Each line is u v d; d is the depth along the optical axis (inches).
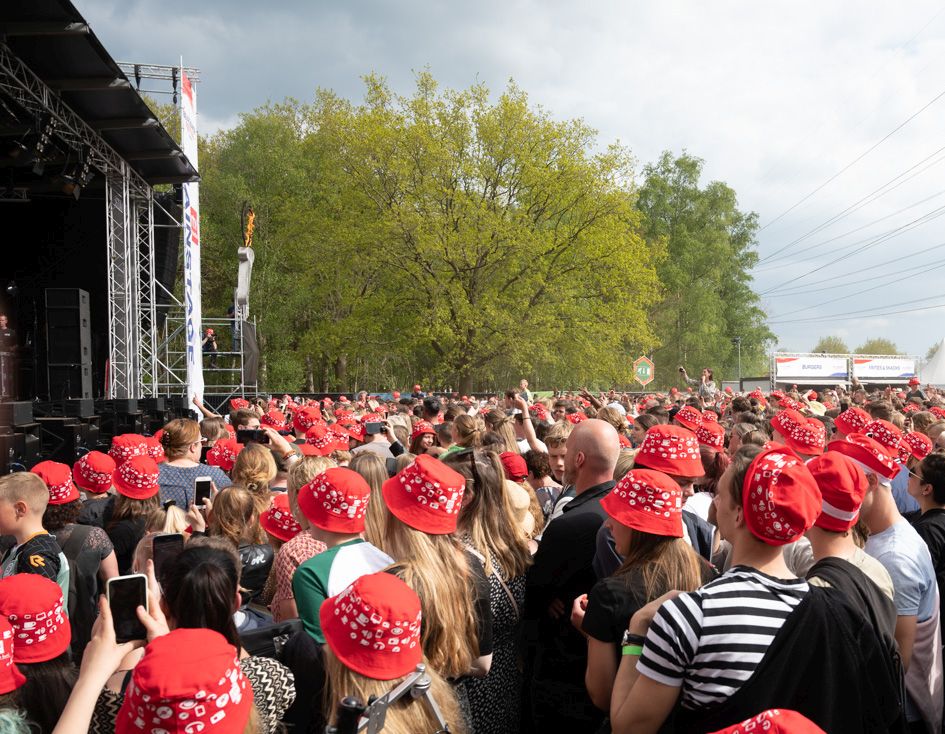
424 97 1326.3
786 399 419.5
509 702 117.6
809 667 74.4
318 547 124.7
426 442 253.6
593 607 97.3
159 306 780.6
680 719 78.0
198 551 93.4
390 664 74.9
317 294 1451.8
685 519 136.9
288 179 1552.7
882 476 123.0
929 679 123.3
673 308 2113.7
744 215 2497.5
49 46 438.0
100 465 187.8
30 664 90.0
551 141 1328.7
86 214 679.7
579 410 379.2
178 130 1282.0
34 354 664.4
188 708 58.6
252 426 284.4
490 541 122.6
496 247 1291.8
